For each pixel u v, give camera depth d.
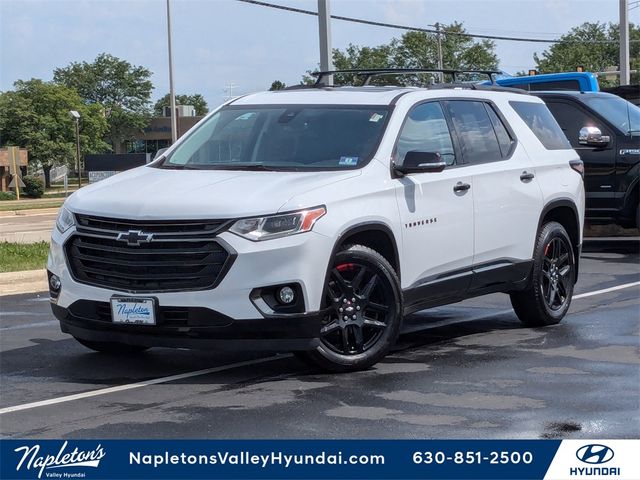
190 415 6.22
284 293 6.79
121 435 5.85
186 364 7.70
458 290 8.23
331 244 6.95
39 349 8.40
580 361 7.71
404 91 8.34
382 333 7.39
